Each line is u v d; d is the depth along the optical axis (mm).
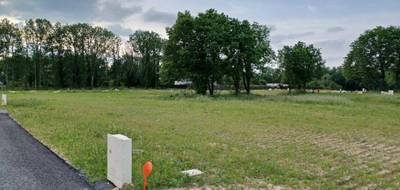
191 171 8641
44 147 11695
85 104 32719
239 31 55125
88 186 7570
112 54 101375
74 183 7762
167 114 23641
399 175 8742
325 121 20344
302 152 11375
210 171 8766
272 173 8703
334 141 13742
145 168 7117
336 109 28922
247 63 56938
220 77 55062
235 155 10617
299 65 72750
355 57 74750
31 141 12812
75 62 96938
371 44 72750
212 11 56156
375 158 10750
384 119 21875
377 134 15656
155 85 98875
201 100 40438
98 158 9828
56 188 7410
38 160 9852
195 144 12391
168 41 54688
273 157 10531
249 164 9484
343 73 79500
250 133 15430
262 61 58906
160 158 9977
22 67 93625
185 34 53156
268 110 27281
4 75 93250
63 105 30719
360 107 31625
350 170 9125
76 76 97438
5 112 24266
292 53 73125
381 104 38219
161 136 14078
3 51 90875
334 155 10992
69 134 14039
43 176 8273
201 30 52906
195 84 53656
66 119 19531
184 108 28859
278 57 74062
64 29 96125
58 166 9188
